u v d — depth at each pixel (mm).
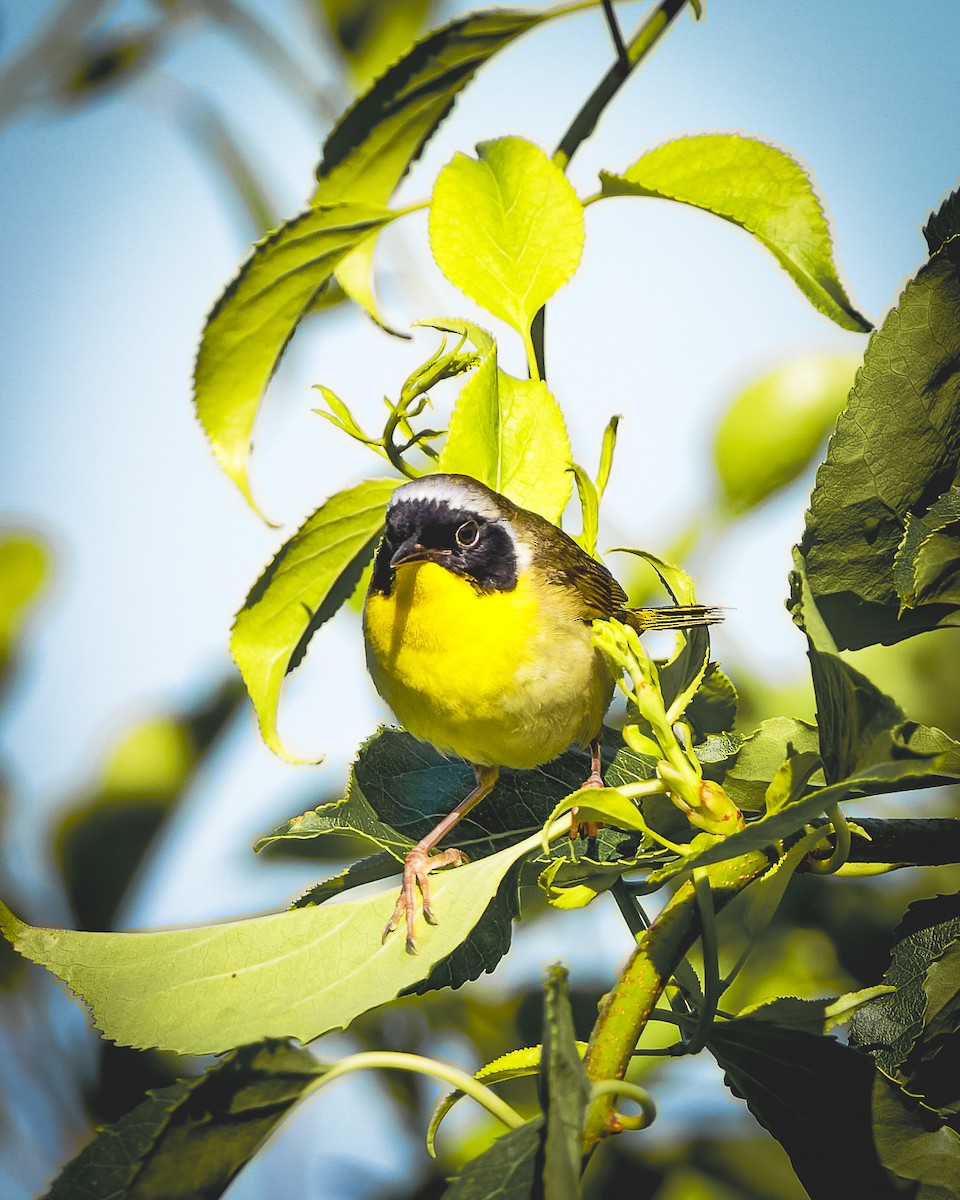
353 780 6645
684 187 5875
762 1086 5023
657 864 5211
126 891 8062
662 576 6078
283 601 6055
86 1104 7680
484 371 6238
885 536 5375
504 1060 5004
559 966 3787
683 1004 5160
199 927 5395
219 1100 3932
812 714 8594
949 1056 5395
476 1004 8688
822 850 5000
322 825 6465
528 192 6090
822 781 5848
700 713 6445
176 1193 4031
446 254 6086
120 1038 4988
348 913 5562
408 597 7410
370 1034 8680
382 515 6254
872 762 4152
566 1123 3730
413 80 5434
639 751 4855
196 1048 4988
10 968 7809
